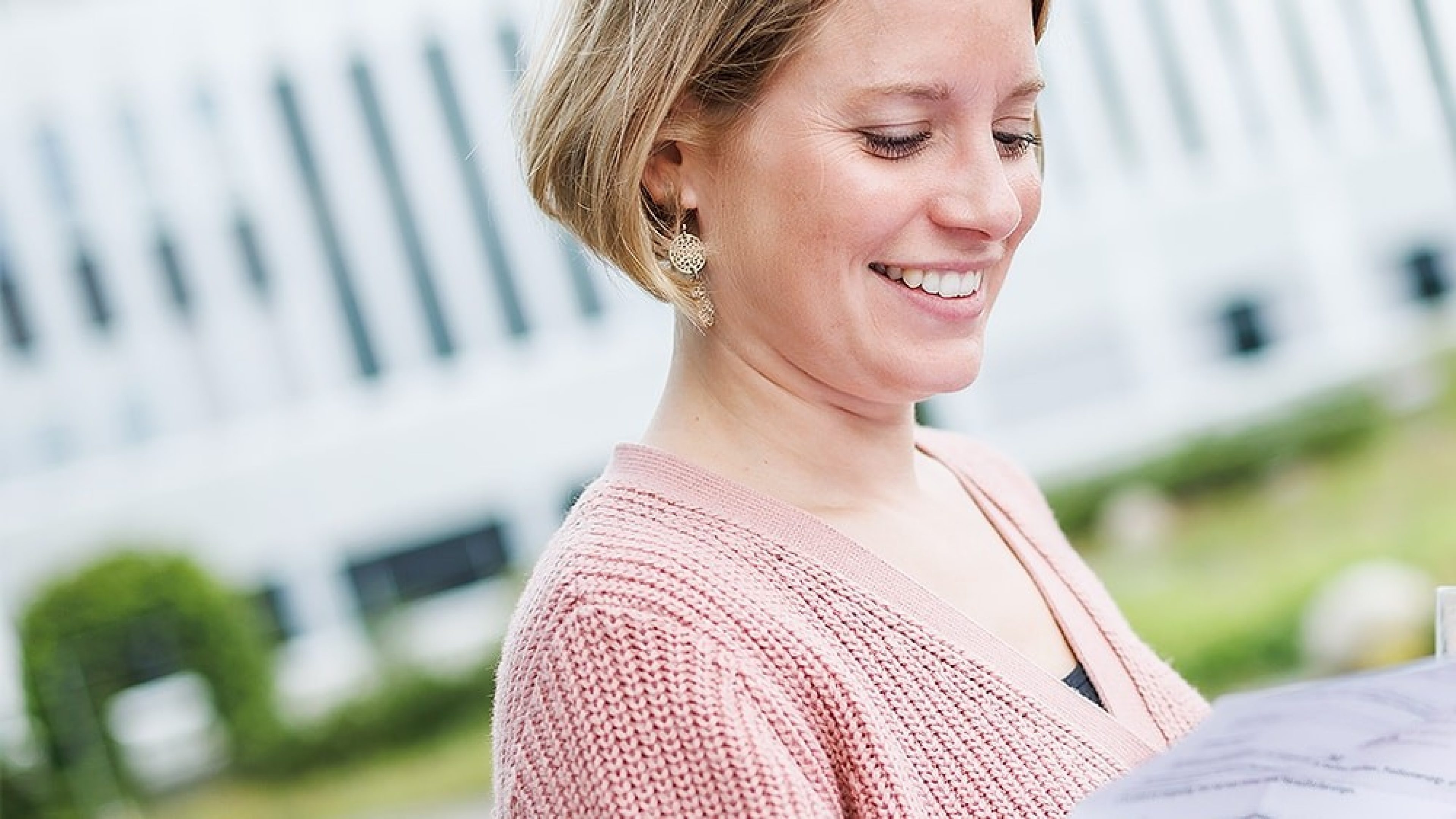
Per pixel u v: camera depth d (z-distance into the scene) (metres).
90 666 15.71
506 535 18.31
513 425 18.28
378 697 16.19
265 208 17.59
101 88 17.23
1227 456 16.84
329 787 15.77
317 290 17.78
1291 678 11.25
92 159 17.30
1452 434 16.66
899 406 1.76
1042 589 1.81
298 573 17.70
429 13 17.64
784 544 1.61
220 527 17.58
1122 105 18.50
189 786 15.91
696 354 1.72
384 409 17.97
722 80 1.57
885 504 1.75
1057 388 18.09
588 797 1.44
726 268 1.65
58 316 17.31
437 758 15.95
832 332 1.61
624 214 1.61
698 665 1.46
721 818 1.42
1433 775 1.46
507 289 18.20
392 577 17.94
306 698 16.39
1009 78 1.57
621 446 1.70
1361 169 18.47
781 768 1.43
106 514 17.22
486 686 16.28
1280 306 18.50
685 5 1.56
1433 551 13.18
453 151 17.84
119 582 15.98
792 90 1.55
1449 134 9.44
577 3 1.67
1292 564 13.66
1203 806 1.46
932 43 1.53
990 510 1.91
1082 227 18.34
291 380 17.86
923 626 1.61
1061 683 1.65
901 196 1.56
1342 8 18.44
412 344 18.08
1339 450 16.89
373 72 17.70
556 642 1.49
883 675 1.57
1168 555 15.56
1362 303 18.41
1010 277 18.20
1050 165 18.47
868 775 1.49
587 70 1.63
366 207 17.78
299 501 17.78
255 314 17.66
